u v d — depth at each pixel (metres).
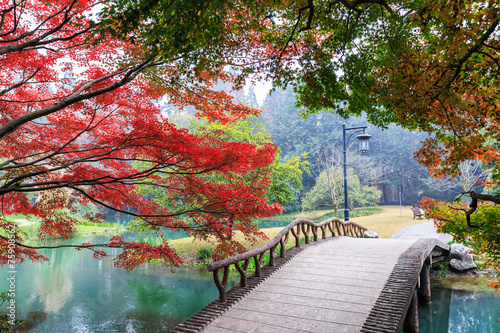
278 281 6.41
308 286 6.07
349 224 13.03
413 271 6.40
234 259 5.77
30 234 17.94
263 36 4.38
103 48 4.90
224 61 4.24
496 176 4.83
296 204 40.25
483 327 7.54
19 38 3.77
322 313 4.96
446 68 3.53
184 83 4.84
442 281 10.97
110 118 5.65
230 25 3.95
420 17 3.02
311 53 4.30
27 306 9.31
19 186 4.02
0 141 5.35
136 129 4.38
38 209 5.83
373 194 32.25
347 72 4.16
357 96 4.44
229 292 5.86
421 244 8.63
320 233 17.67
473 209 4.25
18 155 5.68
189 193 5.60
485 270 11.60
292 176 14.49
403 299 5.21
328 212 34.34
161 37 3.22
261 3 3.63
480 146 4.26
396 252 7.95
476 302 9.05
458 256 11.84
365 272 6.62
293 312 5.05
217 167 4.81
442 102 3.96
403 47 3.73
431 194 40.78
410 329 6.75
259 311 5.14
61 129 5.41
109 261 15.45
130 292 10.53
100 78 4.38
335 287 5.95
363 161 35.72
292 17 4.23
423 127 4.64
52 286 11.34
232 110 5.32
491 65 3.49
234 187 5.61
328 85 4.23
